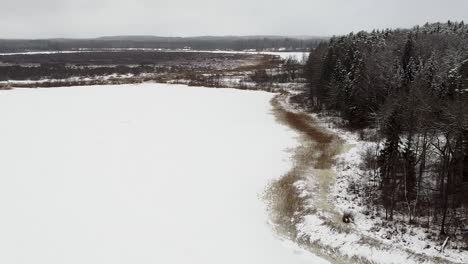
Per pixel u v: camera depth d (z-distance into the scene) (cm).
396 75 5575
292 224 2950
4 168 4003
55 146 4781
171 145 4897
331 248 2620
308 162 4225
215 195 3450
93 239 2734
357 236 2638
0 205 3189
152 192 3494
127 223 2955
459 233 2589
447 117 2989
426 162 3462
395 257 2405
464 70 4644
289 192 3441
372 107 5253
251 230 2886
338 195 3338
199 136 5316
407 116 3334
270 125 5928
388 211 2967
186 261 2509
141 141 5050
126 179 3778
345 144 4822
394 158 3272
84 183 3666
